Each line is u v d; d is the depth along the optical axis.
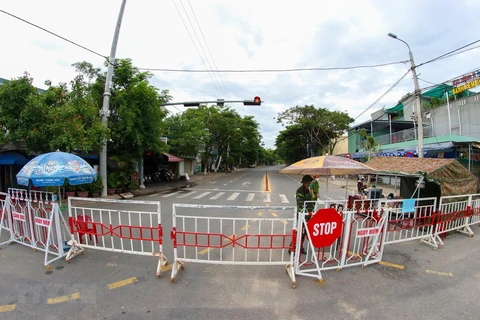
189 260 3.83
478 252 4.94
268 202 11.14
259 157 81.25
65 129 8.41
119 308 2.95
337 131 27.22
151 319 2.76
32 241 4.64
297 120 28.19
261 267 4.11
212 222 7.02
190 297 3.21
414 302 3.18
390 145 20.08
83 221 4.36
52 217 4.18
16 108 7.84
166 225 6.66
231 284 3.55
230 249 4.92
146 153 15.46
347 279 3.76
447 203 5.69
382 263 4.37
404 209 5.02
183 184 18.59
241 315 2.86
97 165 13.43
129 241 5.27
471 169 13.72
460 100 15.97
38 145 8.45
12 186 10.38
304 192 4.92
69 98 9.18
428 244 5.32
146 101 12.41
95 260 4.29
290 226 6.78
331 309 3.00
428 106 20.67
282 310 2.96
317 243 3.79
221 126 30.81
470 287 3.57
